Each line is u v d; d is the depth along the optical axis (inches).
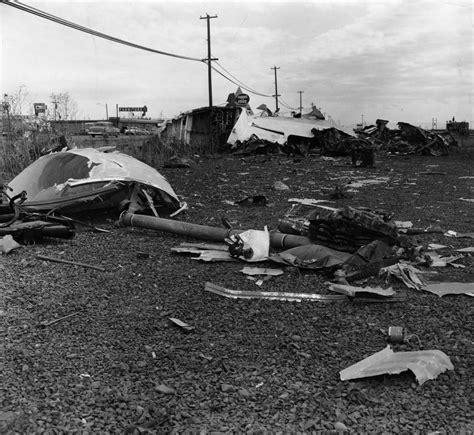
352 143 1379.2
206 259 288.0
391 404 134.9
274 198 567.8
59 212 404.8
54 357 164.7
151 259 296.5
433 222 407.2
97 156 454.3
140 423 125.2
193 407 134.1
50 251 311.0
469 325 191.8
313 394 140.7
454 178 774.5
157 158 1094.4
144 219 366.6
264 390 143.5
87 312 207.9
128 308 213.3
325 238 280.2
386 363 152.6
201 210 479.8
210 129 1512.1
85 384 146.6
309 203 518.9
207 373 154.3
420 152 1433.3
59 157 462.0
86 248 321.7
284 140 1402.6
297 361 162.4
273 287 242.2
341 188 611.8
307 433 121.7
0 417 125.8
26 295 226.8
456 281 247.0
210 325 194.5
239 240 291.3
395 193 599.2
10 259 289.1
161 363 161.2
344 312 208.2
